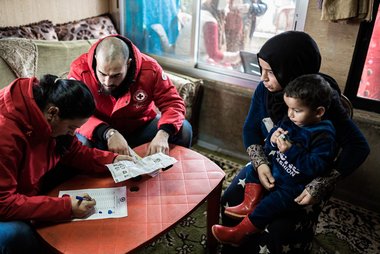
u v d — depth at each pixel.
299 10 2.13
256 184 1.46
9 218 1.16
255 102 1.60
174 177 1.50
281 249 1.30
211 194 1.46
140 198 1.37
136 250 1.15
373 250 1.81
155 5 2.73
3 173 1.15
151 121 2.08
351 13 1.84
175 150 1.71
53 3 2.57
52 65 2.31
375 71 2.02
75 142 1.49
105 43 1.61
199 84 2.59
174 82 2.50
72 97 1.16
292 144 1.30
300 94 1.19
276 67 1.35
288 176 1.32
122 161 1.51
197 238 1.83
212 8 2.51
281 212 1.32
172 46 2.79
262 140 1.61
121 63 1.59
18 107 1.16
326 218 2.03
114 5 2.96
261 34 2.40
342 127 1.34
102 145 1.79
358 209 2.12
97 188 1.41
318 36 2.10
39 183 1.43
